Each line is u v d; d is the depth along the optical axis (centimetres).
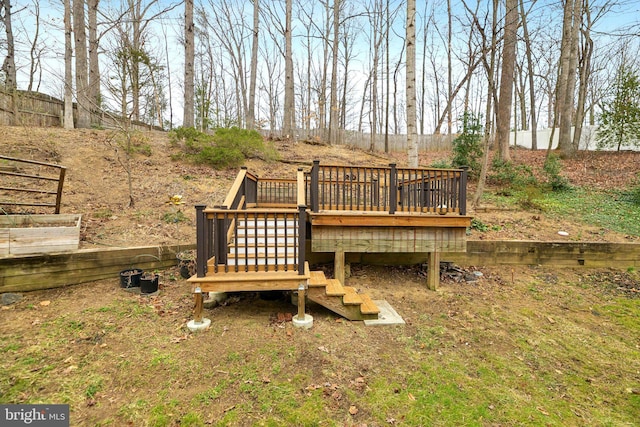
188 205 782
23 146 860
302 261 408
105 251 496
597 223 820
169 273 537
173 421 253
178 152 1106
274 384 298
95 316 390
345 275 611
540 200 971
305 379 308
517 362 374
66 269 465
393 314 463
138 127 1427
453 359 369
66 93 1172
